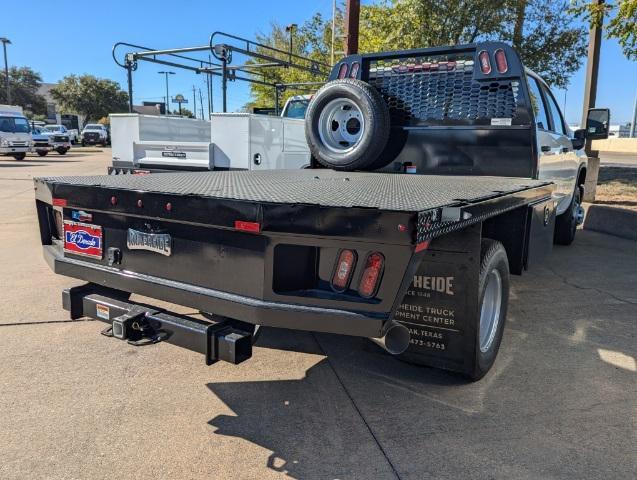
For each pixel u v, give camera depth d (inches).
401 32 538.0
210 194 103.0
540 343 158.9
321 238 91.9
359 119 195.3
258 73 531.8
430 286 122.6
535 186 144.3
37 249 273.7
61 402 121.1
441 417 116.4
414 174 187.6
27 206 427.2
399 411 118.9
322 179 155.3
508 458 102.1
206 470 97.7
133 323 107.4
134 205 109.9
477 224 115.8
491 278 131.3
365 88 184.9
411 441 107.5
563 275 238.8
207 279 104.5
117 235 117.2
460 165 186.1
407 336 102.5
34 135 1221.1
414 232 85.3
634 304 197.3
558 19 572.4
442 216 93.1
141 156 335.9
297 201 93.9
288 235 93.1
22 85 3041.3
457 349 123.6
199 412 117.9
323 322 94.7
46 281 215.5
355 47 441.4
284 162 323.3
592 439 108.5
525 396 126.0
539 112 204.2
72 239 125.2
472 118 183.2
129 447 104.3
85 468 97.7
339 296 94.9
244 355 98.7
